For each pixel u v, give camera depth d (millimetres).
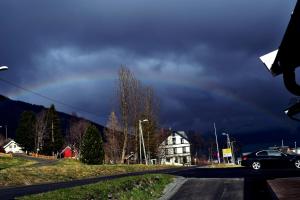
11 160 74312
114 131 84250
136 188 20109
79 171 39969
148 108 81188
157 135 83812
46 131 117438
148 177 23172
